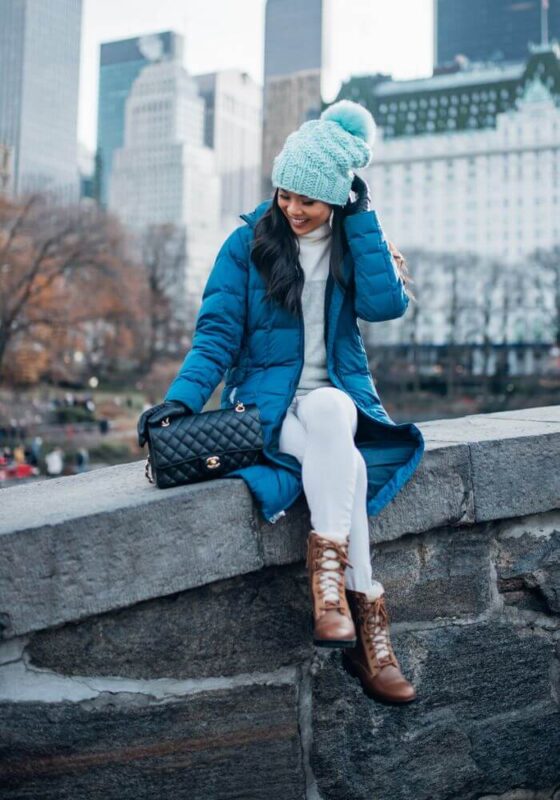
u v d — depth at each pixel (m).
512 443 2.97
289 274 2.72
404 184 130.75
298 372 2.74
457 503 2.87
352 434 2.56
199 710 2.55
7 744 2.35
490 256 109.12
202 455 2.51
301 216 2.74
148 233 80.00
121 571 2.36
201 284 110.75
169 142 174.12
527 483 2.99
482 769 2.92
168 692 2.52
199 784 2.55
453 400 85.31
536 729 3.01
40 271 53.00
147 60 186.50
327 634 2.35
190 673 2.54
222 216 192.00
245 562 2.55
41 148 138.88
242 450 2.54
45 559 2.27
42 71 139.25
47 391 62.31
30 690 2.37
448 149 129.00
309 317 2.81
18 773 2.37
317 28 161.25
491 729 2.95
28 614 2.26
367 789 2.75
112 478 2.89
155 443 2.50
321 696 2.71
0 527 2.26
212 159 178.00
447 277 96.81
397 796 2.79
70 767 2.41
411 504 2.80
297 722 2.67
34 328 54.41
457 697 2.92
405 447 2.75
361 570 2.55
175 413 2.58
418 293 94.19
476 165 128.25
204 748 2.56
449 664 2.91
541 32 165.75
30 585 2.26
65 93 142.00
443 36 169.25
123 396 67.12
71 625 2.40
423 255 96.44
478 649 2.96
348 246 2.81
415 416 77.81
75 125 143.38
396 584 2.86
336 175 2.68
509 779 2.97
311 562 2.48
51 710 2.38
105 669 2.44
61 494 2.62
